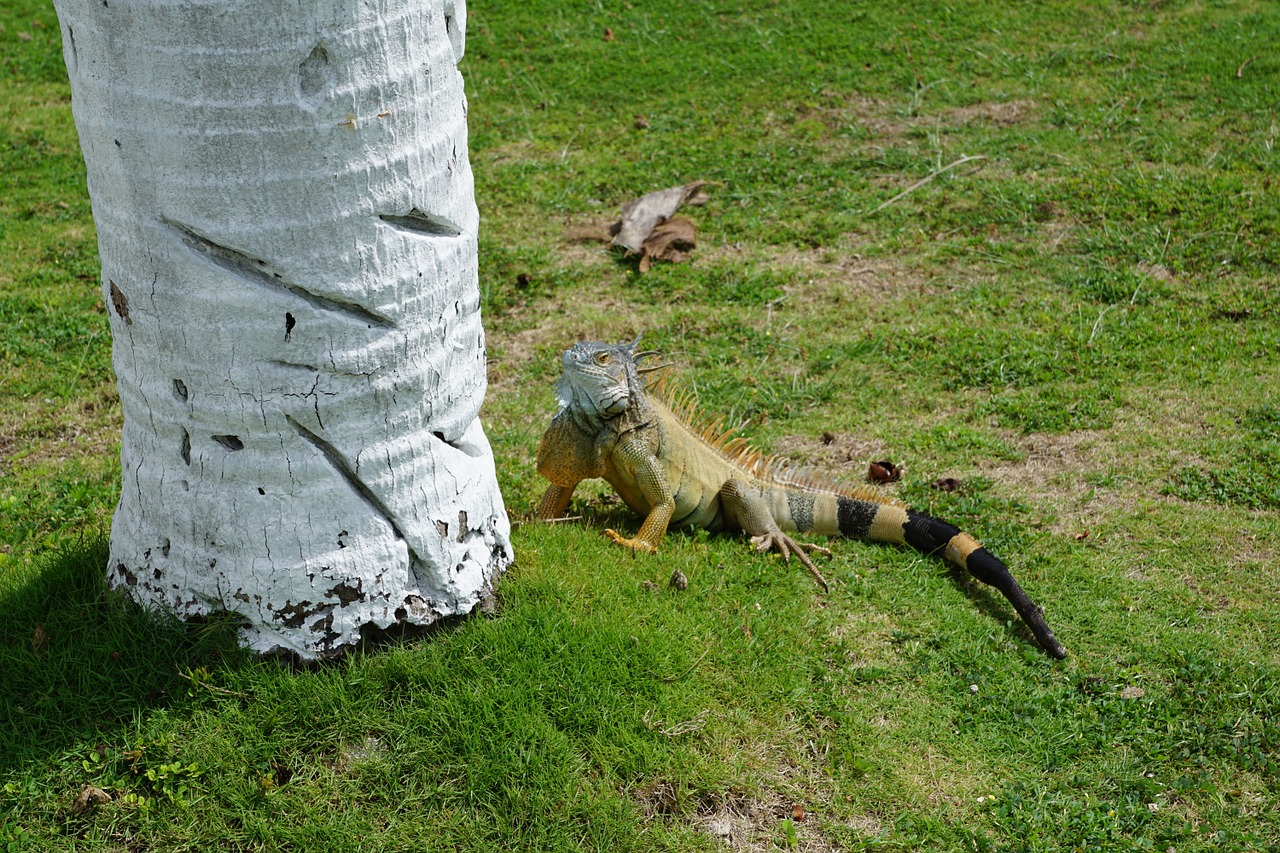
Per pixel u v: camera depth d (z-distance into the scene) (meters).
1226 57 10.61
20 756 3.76
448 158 3.83
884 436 6.30
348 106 3.43
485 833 3.73
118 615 4.10
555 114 10.32
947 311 7.48
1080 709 4.45
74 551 4.58
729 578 4.99
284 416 3.71
